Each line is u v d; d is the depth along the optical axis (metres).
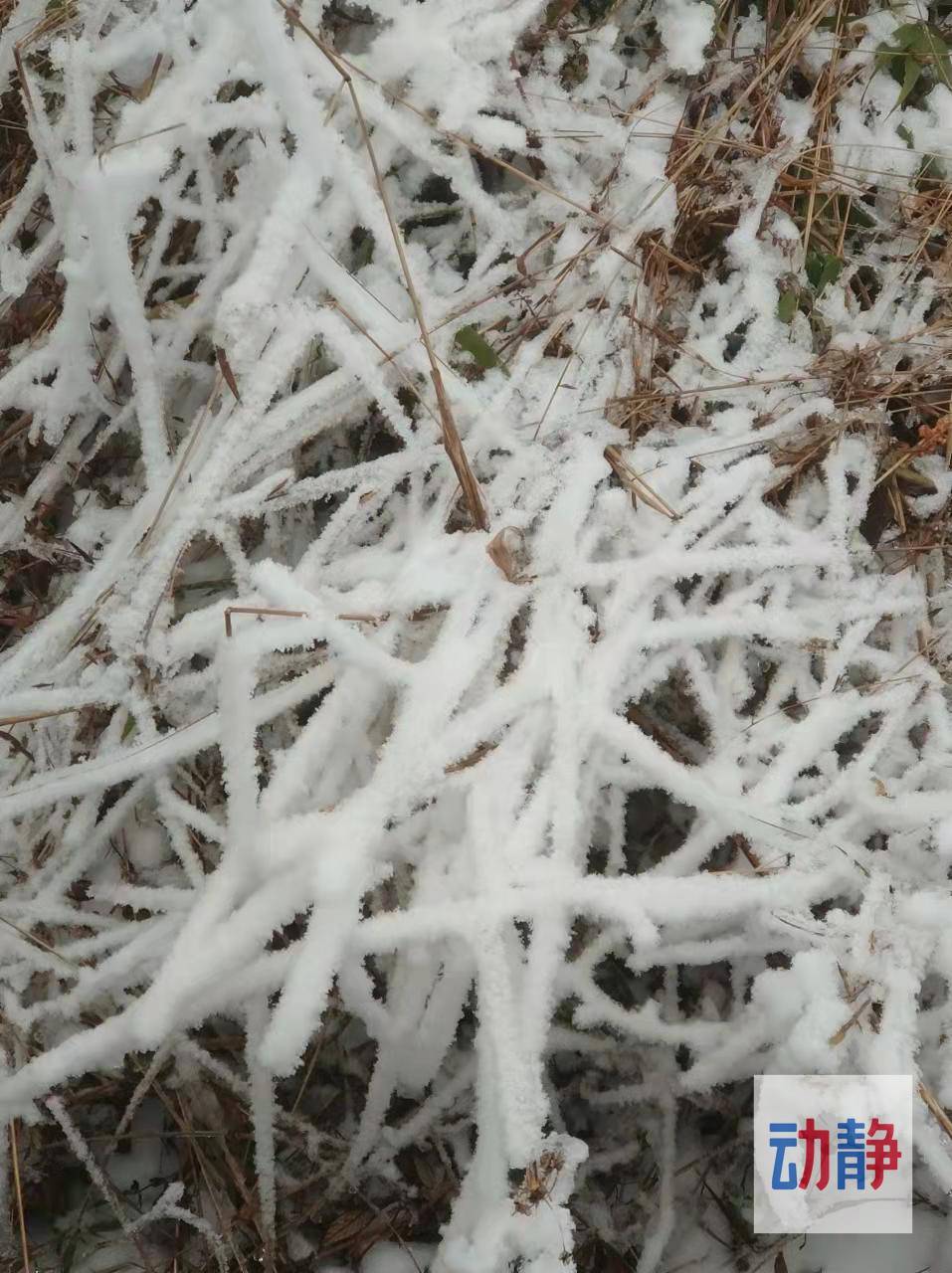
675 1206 0.55
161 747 0.50
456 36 0.58
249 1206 0.53
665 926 0.51
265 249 0.51
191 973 0.43
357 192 0.53
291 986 0.42
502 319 0.59
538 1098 0.42
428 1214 0.55
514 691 0.49
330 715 0.49
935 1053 0.49
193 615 0.53
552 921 0.46
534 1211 0.41
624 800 0.54
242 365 0.53
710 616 0.54
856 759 0.53
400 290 0.58
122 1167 0.56
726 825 0.50
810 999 0.45
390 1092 0.51
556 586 0.52
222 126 0.53
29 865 0.54
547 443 0.56
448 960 0.48
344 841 0.44
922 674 0.55
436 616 0.52
